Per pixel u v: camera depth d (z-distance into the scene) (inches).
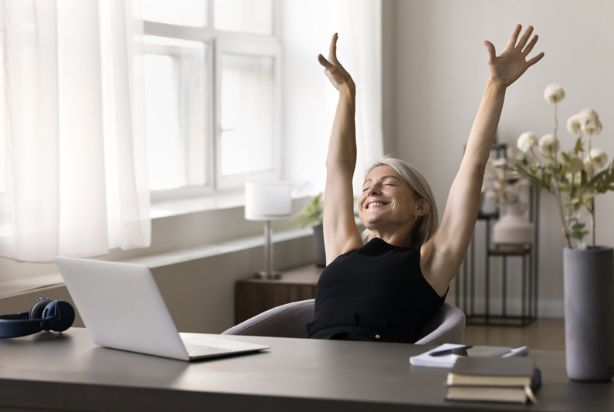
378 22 272.2
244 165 276.2
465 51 299.9
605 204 288.8
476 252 304.8
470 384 80.4
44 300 117.4
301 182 280.2
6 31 153.0
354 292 126.0
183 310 202.5
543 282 299.1
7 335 112.6
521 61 123.1
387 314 123.3
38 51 155.5
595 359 86.3
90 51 165.9
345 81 145.5
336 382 88.0
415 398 81.4
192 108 253.6
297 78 286.2
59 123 163.0
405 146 306.0
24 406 92.0
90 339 112.0
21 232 155.5
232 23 269.9
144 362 98.7
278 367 95.1
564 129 291.4
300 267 246.7
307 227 272.5
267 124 284.0
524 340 262.7
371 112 269.6
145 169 183.0
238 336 112.5
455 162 302.2
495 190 276.1
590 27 288.8
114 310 103.0
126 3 177.9
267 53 279.4
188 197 251.9
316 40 283.4
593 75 289.4
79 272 105.2
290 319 131.7
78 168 166.1
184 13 248.8
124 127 176.4
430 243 127.2
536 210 295.4
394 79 304.5
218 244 231.0
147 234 183.5
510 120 295.3
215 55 258.5
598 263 86.4
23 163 155.1
